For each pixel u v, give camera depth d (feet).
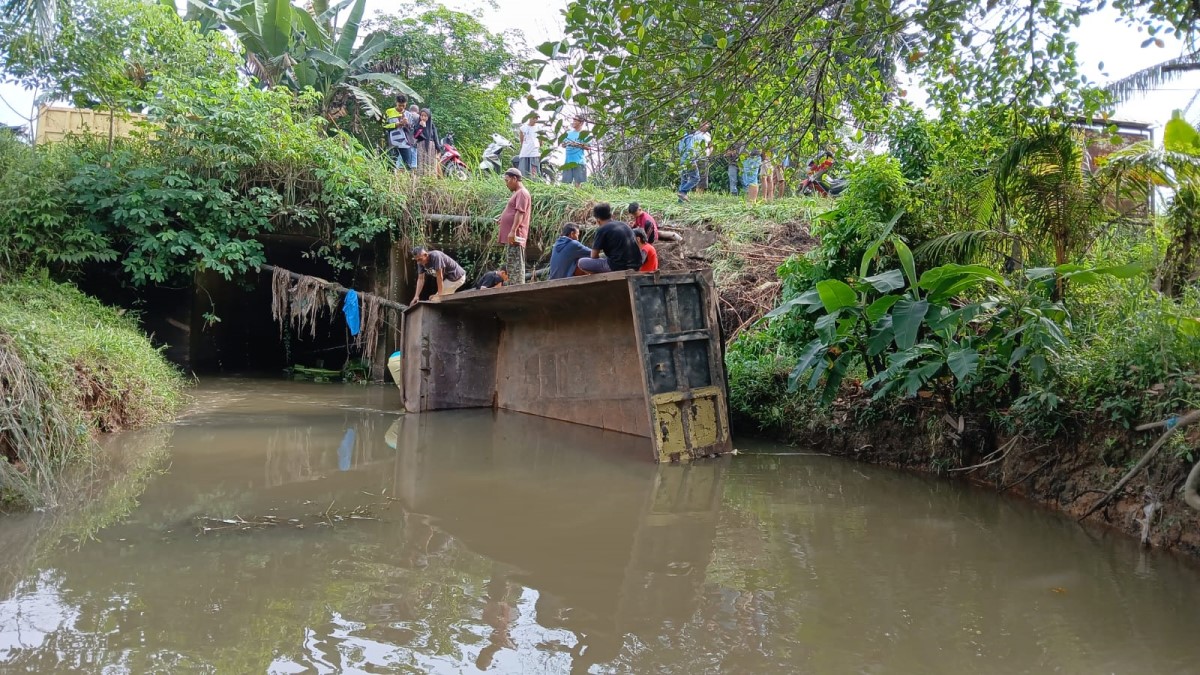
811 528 14.89
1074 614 10.83
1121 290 18.66
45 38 31.19
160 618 10.09
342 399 34.35
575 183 44.78
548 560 12.75
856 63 17.29
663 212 38.40
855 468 20.59
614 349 26.32
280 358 50.24
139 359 27.20
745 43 15.24
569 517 15.37
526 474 19.31
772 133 18.90
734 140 19.04
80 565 11.98
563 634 9.95
